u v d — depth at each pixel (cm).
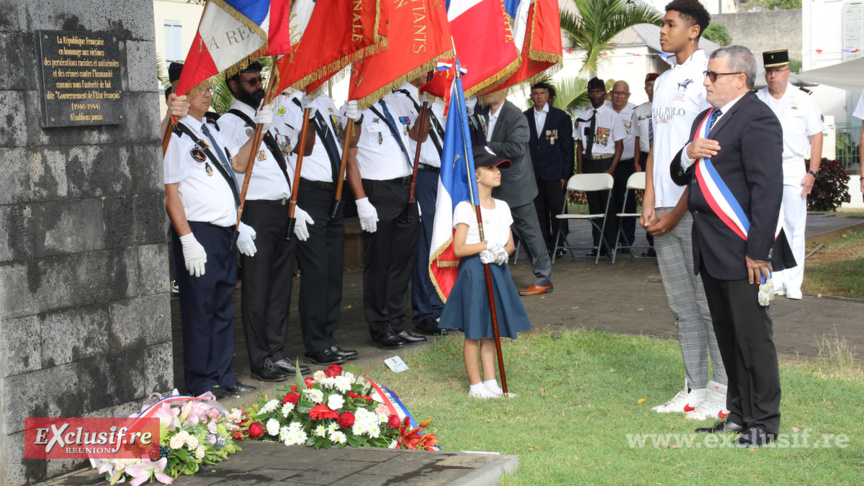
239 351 682
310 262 613
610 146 1177
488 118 884
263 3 482
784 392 539
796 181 831
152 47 434
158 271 440
